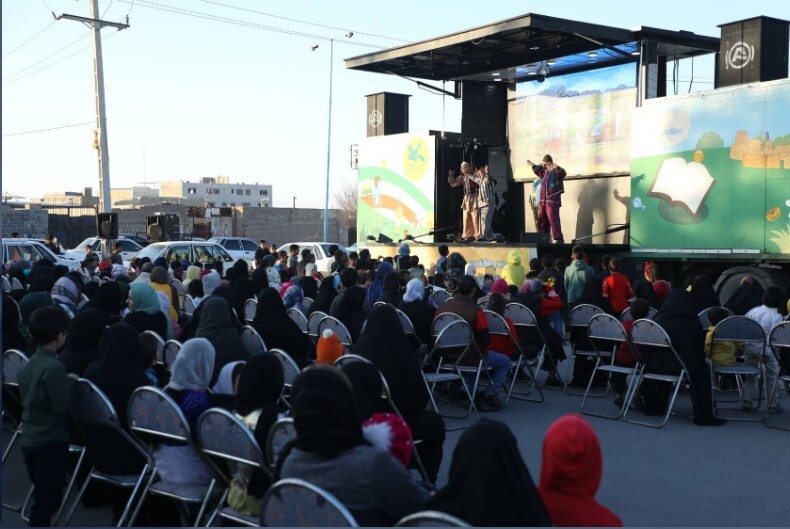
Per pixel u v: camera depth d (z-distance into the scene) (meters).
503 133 21.38
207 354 4.96
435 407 7.93
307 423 3.32
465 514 2.81
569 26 16.44
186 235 47.41
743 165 13.62
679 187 14.59
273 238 62.53
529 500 2.81
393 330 5.82
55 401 4.71
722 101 13.88
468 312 8.16
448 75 21.34
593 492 3.12
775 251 13.21
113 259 19.55
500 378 8.68
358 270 12.18
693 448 7.16
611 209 18.70
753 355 8.29
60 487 4.87
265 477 4.25
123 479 4.90
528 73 20.28
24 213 37.59
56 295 9.43
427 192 20.52
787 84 13.00
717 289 13.97
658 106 14.90
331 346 6.05
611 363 8.82
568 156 19.47
